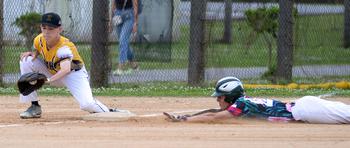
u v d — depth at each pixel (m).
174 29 39.81
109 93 27.39
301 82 31.72
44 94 27.02
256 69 34.50
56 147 14.82
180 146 15.02
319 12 42.09
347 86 30.73
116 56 33.03
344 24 40.91
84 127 17.91
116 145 15.08
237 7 43.62
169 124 18.56
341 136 16.61
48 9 34.62
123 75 31.19
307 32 37.75
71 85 19.50
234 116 18.84
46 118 20.11
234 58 37.22
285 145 15.32
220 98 19.14
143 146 14.98
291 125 18.39
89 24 35.06
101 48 28.83
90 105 19.48
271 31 33.75
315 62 36.00
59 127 17.91
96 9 28.72
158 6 31.75
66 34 34.47
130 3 31.33
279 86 30.30
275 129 17.56
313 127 18.02
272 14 33.84
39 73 18.88
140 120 19.47
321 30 39.22
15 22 35.50
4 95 26.69
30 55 19.44
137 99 26.17
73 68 19.27
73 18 34.72
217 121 18.91
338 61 37.06
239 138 16.17
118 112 19.80
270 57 32.59
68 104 24.30
